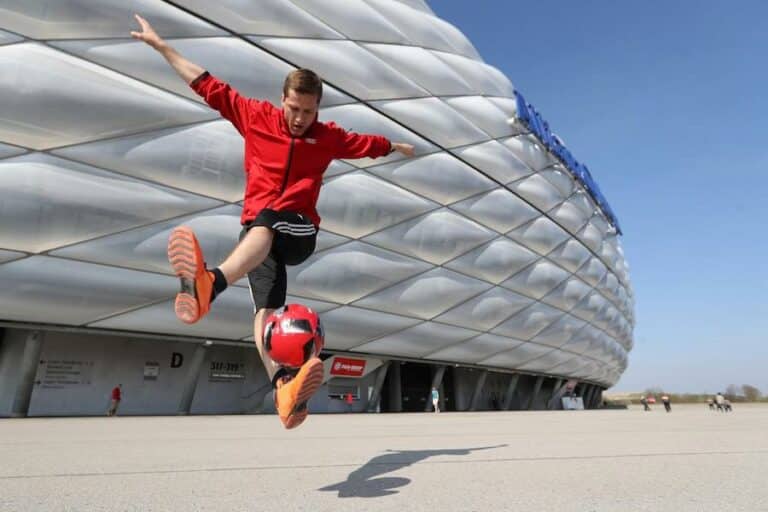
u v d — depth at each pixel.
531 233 17.98
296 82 1.70
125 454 2.67
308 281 12.33
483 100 17.55
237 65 10.84
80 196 9.15
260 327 1.68
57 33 8.92
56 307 9.59
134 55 9.71
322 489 1.59
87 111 9.11
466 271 15.73
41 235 8.86
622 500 1.42
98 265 9.71
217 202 10.88
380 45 14.51
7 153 8.56
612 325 25.62
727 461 2.28
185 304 1.39
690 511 1.29
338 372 15.26
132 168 9.80
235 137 10.95
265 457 2.50
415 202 14.25
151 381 12.96
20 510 1.30
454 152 15.76
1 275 8.77
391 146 2.12
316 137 1.83
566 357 22.53
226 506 1.35
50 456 2.59
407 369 20.55
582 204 21.95
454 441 3.50
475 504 1.37
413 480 1.76
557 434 4.28
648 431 4.67
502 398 24.20
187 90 10.45
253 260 1.55
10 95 8.34
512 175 17.61
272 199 1.74
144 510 1.30
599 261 23.12
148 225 10.08
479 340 17.38
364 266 13.18
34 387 11.16
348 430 5.05
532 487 1.62
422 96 15.12
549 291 18.97
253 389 14.75
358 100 13.47
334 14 13.38
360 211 12.99
